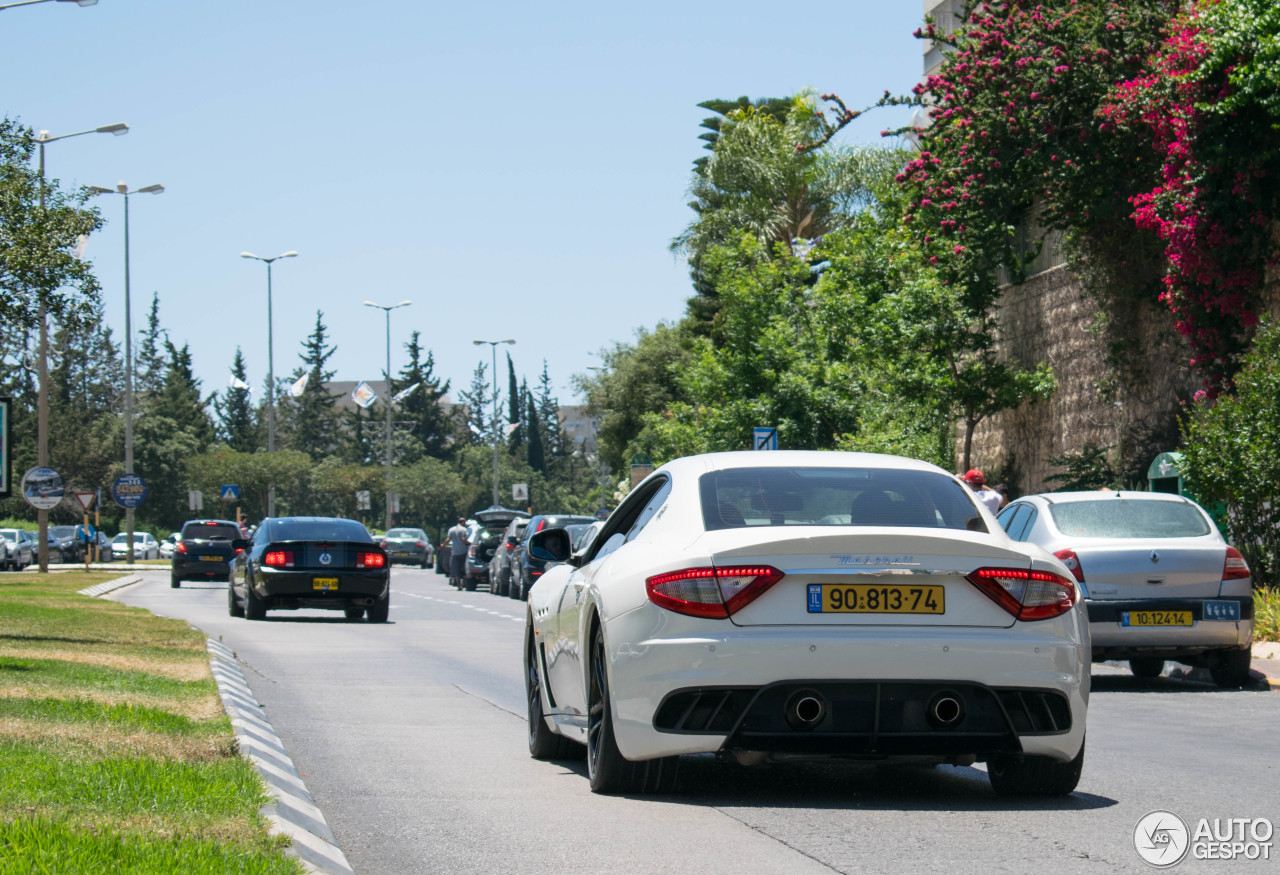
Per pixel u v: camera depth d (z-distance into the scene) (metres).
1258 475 29.70
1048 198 45.62
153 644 26.53
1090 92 43.31
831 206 82.69
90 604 41.44
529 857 9.88
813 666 11.06
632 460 108.94
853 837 10.52
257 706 18.67
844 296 61.25
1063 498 24.45
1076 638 11.62
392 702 20.16
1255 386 30.16
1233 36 35.03
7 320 29.89
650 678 11.30
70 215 30.44
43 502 67.50
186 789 10.66
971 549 11.34
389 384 137.88
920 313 50.03
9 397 26.31
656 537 12.15
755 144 84.00
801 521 11.98
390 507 129.25
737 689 11.09
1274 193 36.19
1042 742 11.49
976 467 57.50
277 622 39.41
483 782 13.30
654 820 11.23
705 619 11.21
